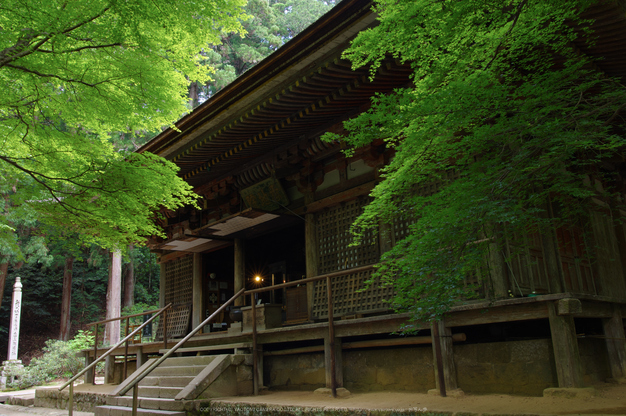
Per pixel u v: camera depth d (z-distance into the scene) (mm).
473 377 6504
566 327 5516
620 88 4852
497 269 6859
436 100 4254
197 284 14555
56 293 33188
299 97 8773
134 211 8086
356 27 7078
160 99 7004
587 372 6477
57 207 8062
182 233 13969
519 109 4625
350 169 10211
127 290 32312
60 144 7555
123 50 6703
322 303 9820
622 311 7457
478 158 5656
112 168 7414
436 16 4473
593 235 9039
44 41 5824
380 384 7414
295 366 8641
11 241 8883
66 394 11078
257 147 11125
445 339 6492
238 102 9188
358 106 9352
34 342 30844
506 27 4688
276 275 16000
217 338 9883
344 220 10102
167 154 11516
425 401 6031
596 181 9594
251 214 10891
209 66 7387
